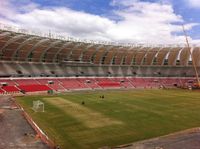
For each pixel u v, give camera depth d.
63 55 112.94
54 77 106.44
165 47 120.12
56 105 60.34
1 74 93.56
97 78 118.75
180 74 125.25
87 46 109.56
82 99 71.69
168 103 63.50
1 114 48.34
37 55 105.75
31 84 95.38
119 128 38.69
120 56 125.00
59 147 29.97
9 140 32.16
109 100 69.25
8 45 92.81
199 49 114.75
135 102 65.19
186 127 39.25
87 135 35.06
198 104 61.88
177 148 29.55
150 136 34.47
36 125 39.84
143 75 128.12
